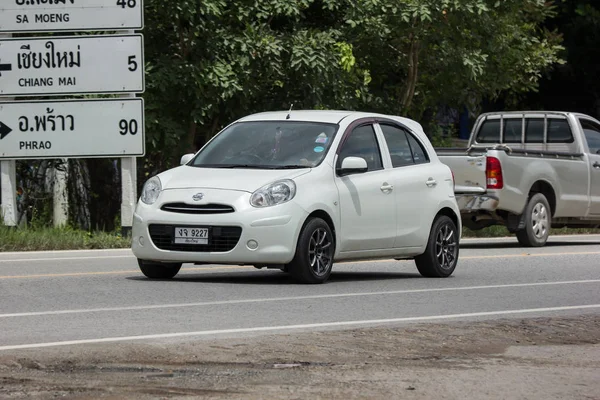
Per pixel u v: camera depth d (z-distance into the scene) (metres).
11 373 15.49
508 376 15.77
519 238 47.31
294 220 28.39
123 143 45.84
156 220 28.73
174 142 51.25
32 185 52.19
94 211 54.56
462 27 58.69
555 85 81.81
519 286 29.58
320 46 53.16
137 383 14.81
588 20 79.44
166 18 52.56
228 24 54.38
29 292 26.66
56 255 41.00
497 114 52.59
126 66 45.81
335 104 55.50
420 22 57.72
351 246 30.20
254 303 24.58
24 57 45.94
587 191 50.38
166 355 16.92
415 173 32.38
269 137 30.77
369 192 30.67
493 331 20.22
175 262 28.95
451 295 27.05
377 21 56.28
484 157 45.66
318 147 30.23
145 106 51.09
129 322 21.25
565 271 34.56
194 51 52.75
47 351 17.19
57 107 45.94
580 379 15.71
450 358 17.25
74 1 45.75
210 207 28.36
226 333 19.77
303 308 23.81
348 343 18.36
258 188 28.45
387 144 32.09
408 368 16.20
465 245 48.78
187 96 52.06
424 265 32.50
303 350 17.56
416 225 32.06
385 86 63.25
